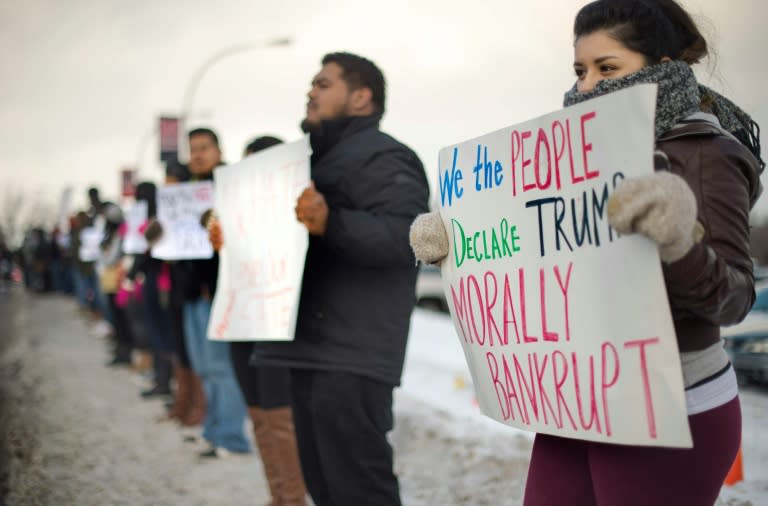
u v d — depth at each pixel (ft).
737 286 5.33
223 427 18.08
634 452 5.86
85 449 18.70
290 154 10.90
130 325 33.06
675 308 5.73
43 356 37.09
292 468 13.56
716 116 6.46
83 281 50.78
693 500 5.85
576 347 5.88
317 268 10.65
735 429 5.93
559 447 6.59
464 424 19.44
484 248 6.68
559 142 5.90
